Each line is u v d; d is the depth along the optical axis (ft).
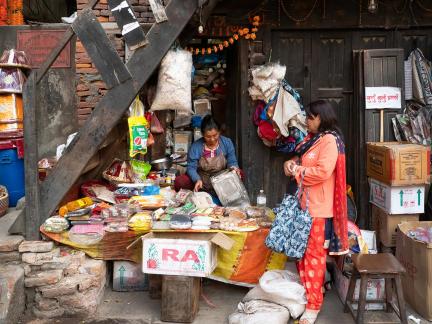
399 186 14.53
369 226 16.65
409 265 12.67
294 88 17.24
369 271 11.01
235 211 13.82
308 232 11.48
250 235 12.91
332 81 17.24
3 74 15.57
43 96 17.67
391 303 12.16
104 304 12.81
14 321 11.51
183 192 14.83
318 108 11.59
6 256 12.37
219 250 13.02
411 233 13.09
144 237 12.03
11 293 11.28
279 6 16.56
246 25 16.58
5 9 21.21
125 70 12.53
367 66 16.33
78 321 11.86
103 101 12.73
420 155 14.35
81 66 17.19
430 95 16.42
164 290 11.82
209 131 15.25
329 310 12.55
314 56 17.13
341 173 11.35
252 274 13.12
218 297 13.44
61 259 12.32
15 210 15.47
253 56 16.72
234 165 16.05
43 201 12.96
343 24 16.67
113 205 13.69
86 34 12.56
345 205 11.37
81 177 15.08
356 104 16.87
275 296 11.76
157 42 12.50
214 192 15.96
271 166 17.30
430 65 16.61
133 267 13.48
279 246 11.61
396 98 16.40
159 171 17.02
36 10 26.04
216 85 18.81
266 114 16.20
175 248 11.80
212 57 18.28
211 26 16.48
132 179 15.47
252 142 17.04
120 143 16.72
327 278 13.74
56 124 17.78
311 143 11.66
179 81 13.24
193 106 18.45
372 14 16.66
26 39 17.70
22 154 15.89
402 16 16.70
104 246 12.95
